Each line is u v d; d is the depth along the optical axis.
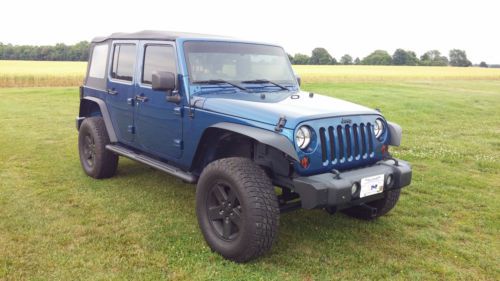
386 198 4.43
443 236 4.34
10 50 76.50
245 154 4.16
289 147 3.37
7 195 5.21
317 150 3.52
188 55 4.40
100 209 4.83
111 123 5.63
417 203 5.30
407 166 4.00
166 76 4.17
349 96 20.12
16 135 9.23
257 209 3.42
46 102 16.02
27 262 3.55
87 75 6.36
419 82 40.22
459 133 10.78
